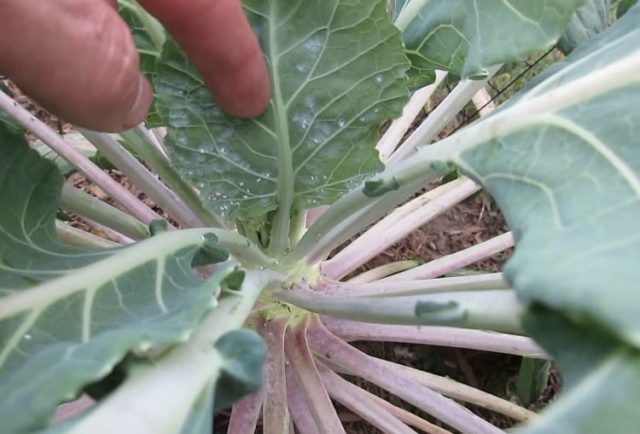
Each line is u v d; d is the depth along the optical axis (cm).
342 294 30
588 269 12
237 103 21
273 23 20
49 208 22
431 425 35
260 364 15
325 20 20
